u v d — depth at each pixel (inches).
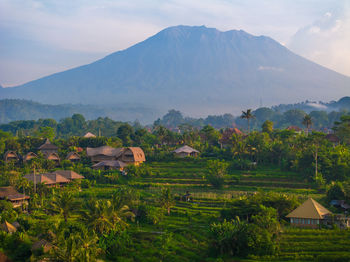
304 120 6712.6
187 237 2783.0
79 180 4490.7
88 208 2817.4
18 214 3073.3
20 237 2368.4
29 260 2133.4
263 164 5433.1
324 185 4281.5
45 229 2496.3
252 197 3154.5
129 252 2502.5
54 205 2950.3
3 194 3491.6
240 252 2453.2
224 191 4375.0
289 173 4827.8
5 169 4837.6
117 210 2928.2
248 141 5762.8
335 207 3366.1
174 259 2393.0
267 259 2315.5
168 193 3503.9
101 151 5777.6
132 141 7504.9
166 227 3051.2
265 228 2519.7
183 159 5816.9
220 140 6943.9
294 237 2539.4
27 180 3961.6
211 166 4680.1
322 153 4739.2
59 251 2100.1
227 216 3115.2
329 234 2571.4
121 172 5137.8
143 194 4045.3
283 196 3171.8
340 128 6220.5
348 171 4377.5
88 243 2281.0
